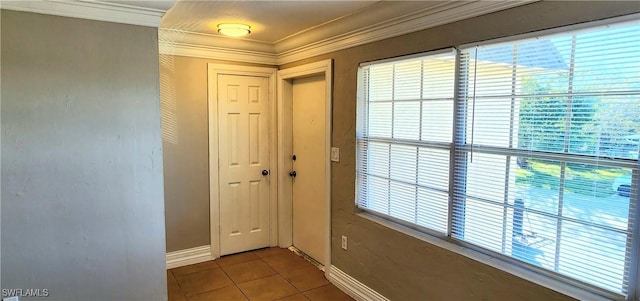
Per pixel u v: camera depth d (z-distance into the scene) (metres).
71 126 2.05
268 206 3.98
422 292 2.36
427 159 2.33
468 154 2.09
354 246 2.93
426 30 2.25
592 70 1.55
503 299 1.90
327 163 3.16
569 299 1.63
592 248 1.60
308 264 3.59
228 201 3.74
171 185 3.42
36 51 1.95
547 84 1.70
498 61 1.89
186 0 2.29
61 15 1.98
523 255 1.86
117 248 2.21
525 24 1.75
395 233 2.53
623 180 1.49
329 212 3.18
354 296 2.94
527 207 1.83
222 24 2.85
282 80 3.80
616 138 1.50
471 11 1.97
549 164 1.72
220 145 3.63
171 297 2.92
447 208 2.22
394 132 2.56
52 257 2.05
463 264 2.09
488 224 2.01
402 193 2.53
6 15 1.87
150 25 2.20
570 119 1.63
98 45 2.08
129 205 2.23
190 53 3.39
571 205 1.66
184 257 3.54
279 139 3.89
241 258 3.72
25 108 1.94
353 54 2.83
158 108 2.27
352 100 2.86
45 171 2.00
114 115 2.15
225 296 2.96
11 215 1.95
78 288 2.13
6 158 1.92
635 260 1.48
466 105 2.07
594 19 1.52
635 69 1.43
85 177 2.10
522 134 1.82
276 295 2.98
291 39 3.31
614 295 1.54
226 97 3.62
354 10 2.46
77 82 2.04
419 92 2.35
